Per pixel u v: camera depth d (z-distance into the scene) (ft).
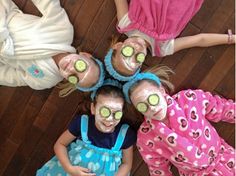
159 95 4.04
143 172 4.88
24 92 4.80
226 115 4.41
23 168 5.10
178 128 4.23
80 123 4.39
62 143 4.48
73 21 4.36
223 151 4.45
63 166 4.38
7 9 4.13
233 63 4.33
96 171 4.35
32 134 4.97
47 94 4.75
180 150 4.24
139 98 4.02
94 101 4.16
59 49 4.17
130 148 4.44
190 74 4.43
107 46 4.40
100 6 4.29
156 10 3.86
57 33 4.17
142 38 4.05
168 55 4.37
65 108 4.76
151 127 4.29
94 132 4.36
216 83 4.42
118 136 4.37
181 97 4.33
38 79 4.33
